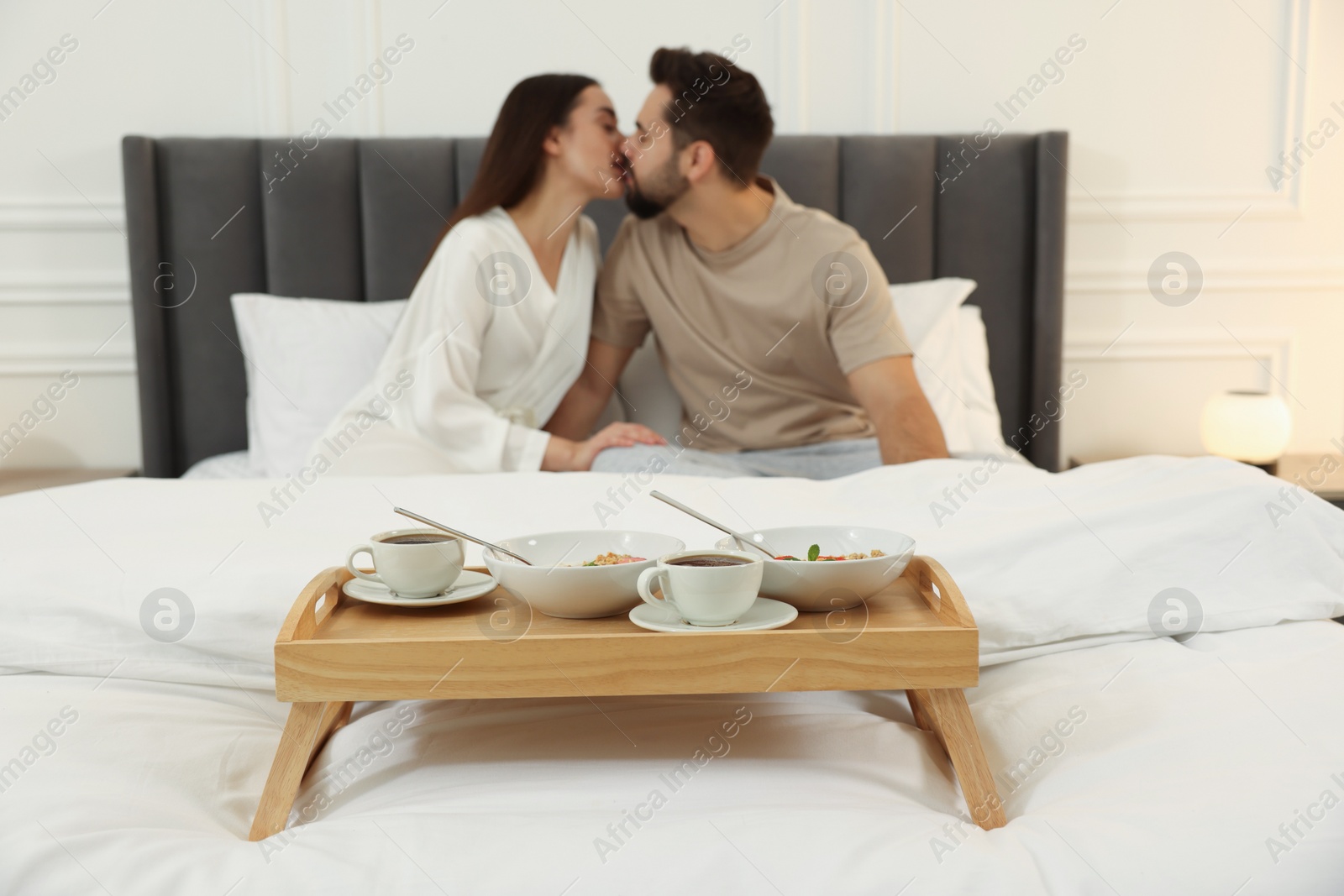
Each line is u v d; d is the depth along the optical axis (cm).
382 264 233
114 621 94
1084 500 110
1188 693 87
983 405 223
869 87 245
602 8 239
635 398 227
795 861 66
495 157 205
